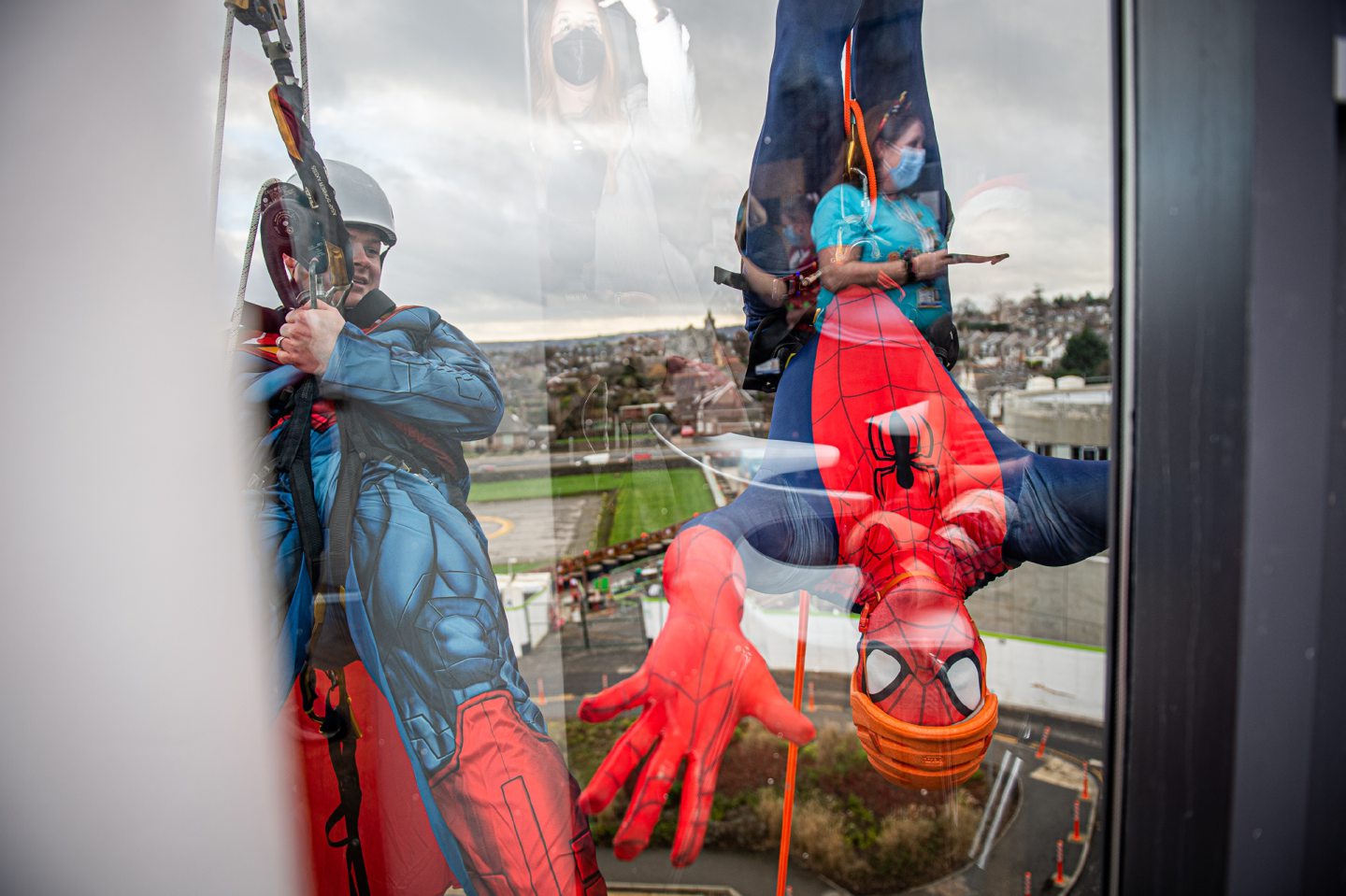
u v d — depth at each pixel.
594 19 1.04
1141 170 0.54
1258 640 0.53
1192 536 0.54
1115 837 0.61
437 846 1.09
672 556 0.89
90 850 0.90
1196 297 0.52
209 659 0.93
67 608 0.86
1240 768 0.55
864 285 0.91
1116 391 0.58
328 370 1.06
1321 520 0.54
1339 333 0.52
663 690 0.83
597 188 1.08
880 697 0.86
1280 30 0.49
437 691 1.07
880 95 0.91
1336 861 0.58
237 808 0.96
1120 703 0.59
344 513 1.07
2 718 0.86
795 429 0.93
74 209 0.84
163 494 0.89
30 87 0.81
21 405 0.83
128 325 0.86
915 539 0.86
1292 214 0.51
